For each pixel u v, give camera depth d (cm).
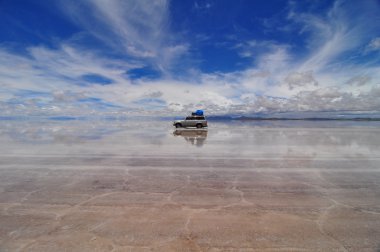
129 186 439
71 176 504
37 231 276
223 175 515
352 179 483
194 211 331
